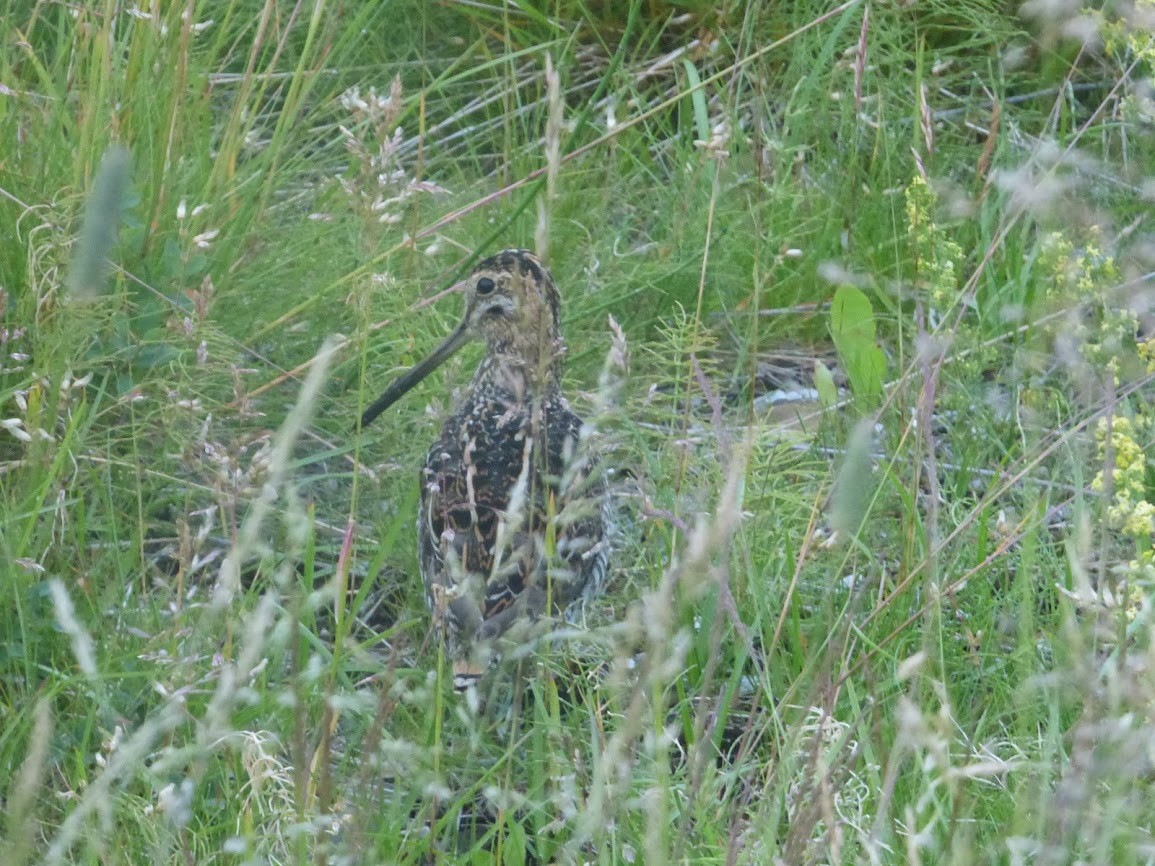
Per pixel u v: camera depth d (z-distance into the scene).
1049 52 13.70
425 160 13.32
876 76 13.59
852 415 10.53
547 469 7.41
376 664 6.57
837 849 5.61
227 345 9.97
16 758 7.07
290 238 11.23
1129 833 5.85
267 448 7.82
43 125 10.75
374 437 10.30
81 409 8.68
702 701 5.81
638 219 13.09
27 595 7.86
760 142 11.40
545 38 14.42
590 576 8.80
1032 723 7.56
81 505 8.41
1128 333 8.97
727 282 12.09
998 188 12.32
